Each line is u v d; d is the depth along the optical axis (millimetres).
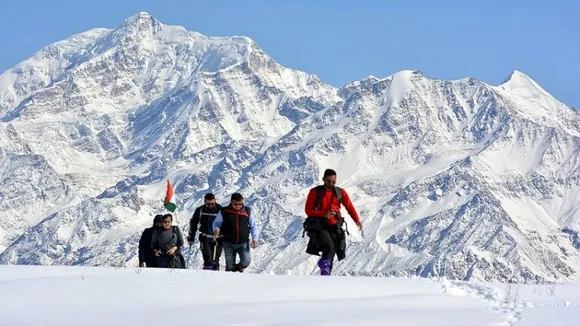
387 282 30953
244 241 39656
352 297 28172
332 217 36500
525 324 21328
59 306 27141
